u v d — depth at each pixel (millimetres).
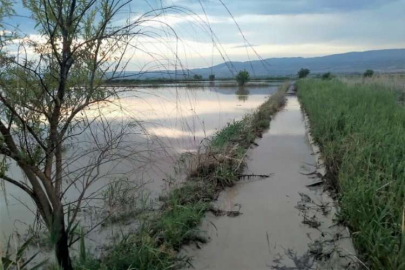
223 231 3520
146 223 3461
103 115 2652
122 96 2656
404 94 14102
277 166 5887
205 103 18031
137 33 2404
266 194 4555
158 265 2707
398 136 5266
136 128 5277
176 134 7523
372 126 6004
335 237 3299
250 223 3691
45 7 2043
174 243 3174
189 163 5426
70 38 2178
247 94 25391
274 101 15898
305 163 6059
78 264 2631
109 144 2807
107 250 3096
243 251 3127
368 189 3299
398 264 2334
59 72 2244
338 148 5613
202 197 4270
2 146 2070
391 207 2988
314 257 2986
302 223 3650
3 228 3447
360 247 2938
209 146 6188
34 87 2180
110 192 4039
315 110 10172
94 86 2354
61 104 2281
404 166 3932
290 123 11156
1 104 2135
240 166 5520
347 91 13227
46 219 2402
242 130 8375
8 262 2338
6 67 2078
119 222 3680
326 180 4848
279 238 3342
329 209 3988
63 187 4453
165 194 4359
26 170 2273
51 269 2557
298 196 4453
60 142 2312
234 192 4672
